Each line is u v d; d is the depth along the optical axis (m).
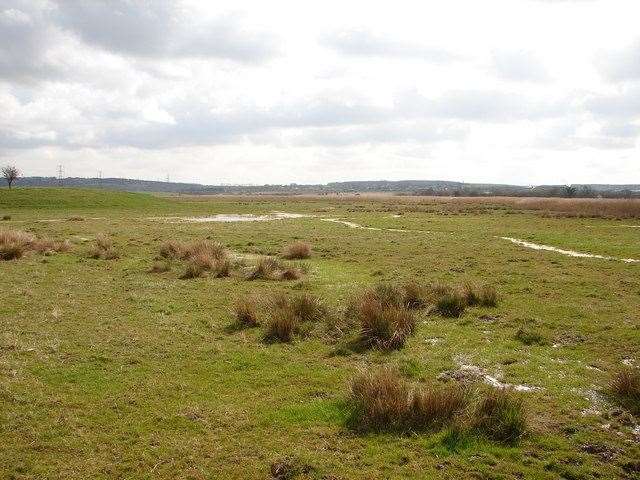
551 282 19.55
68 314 14.48
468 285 16.95
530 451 7.56
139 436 7.96
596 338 12.74
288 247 27.47
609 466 7.22
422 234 37.47
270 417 8.58
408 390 8.86
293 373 10.52
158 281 19.38
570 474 7.00
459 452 7.49
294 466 7.12
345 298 16.78
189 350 11.80
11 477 6.84
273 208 79.12
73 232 36.72
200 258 22.36
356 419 8.41
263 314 14.23
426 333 13.09
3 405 8.80
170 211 69.69
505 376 10.38
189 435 8.01
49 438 7.86
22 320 13.71
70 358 11.08
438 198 132.75
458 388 8.98
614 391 9.41
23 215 57.16
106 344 12.03
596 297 17.14
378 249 29.09
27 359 10.91
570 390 9.66
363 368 10.52
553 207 72.12
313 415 8.63
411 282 17.11
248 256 27.05
